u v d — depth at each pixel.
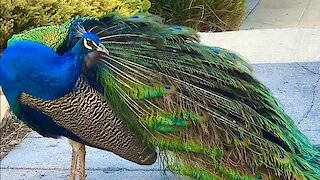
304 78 4.13
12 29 4.05
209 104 2.94
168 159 2.97
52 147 3.60
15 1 4.05
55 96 2.84
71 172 3.15
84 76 2.87
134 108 2.90
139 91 2.90
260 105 2.99
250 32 5.13
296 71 4.22
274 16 6.78
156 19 3.04
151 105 2.91
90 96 2.87
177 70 2.95
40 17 4.12
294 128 3.06
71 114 2.87
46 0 4.14
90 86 2.87
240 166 2.93
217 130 2.93
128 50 2.93
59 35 2.88
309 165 2.96
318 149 3.06
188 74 2.96
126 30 2.97
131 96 2.90
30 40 2.84
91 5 4.33
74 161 3.14
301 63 4.32
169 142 2.93
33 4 4.12
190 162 2.95
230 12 5.92
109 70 2.89
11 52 2.82
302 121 3.70
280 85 4.06
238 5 5.98
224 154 2.93
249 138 2.93
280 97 3.93
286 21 6.55
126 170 3.38
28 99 2.86
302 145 3.02
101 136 2.91
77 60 2.83
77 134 2.93
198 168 2.95
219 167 2.93
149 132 2.92
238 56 3.06
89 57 2.86
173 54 2.97
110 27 2.96
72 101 2.86
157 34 2.98
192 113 2.92
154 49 2.96
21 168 3.45
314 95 3.94
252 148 2.93
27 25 4.12
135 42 2.95
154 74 2.92
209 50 3.03
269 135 2.96
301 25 6.36
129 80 2.90
